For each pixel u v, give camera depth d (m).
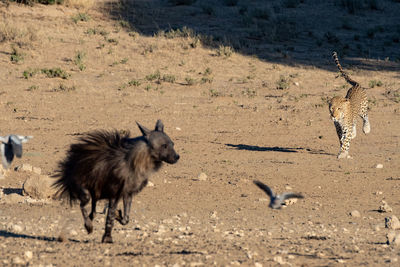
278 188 58.03
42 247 30.64
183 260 28.00
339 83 134.62
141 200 51.91
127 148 30.86
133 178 31.02
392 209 50.44
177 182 59.97
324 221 45.03
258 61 149.88
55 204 49.16
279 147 82.62
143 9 190.75
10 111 100.25
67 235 35.81
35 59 135.50
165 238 34.94
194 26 177.88
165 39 160.88
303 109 110.62
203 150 79.06
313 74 141.12
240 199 53.56
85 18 170.62
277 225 42.62
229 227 41.09
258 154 77.19
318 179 62.84
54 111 102.00
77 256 28.31
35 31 151.50
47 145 79.25
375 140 88.69
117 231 37.69
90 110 104.19
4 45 142.00
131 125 95.31
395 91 126.94
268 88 127.75
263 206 50.91
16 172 62.44
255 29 175.75
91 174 31.02
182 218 44.69
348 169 68.38
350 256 30.83
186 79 127.38
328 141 87.81
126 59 139.75
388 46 171.88
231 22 183.75
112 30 166.25
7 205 48.31
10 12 166.88
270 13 193.00
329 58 156.38
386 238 37.72
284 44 166.38
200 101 114.88
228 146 82.31
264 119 102.56
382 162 72.81
